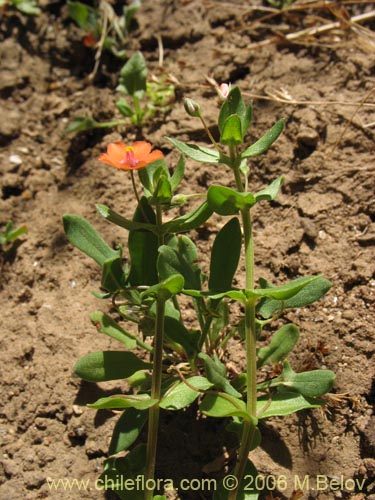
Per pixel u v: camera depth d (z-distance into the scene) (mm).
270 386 105
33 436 118
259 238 131
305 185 134
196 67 157
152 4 168
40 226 143
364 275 122
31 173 151
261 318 121
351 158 134
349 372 114
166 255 101
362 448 109
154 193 103
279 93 144
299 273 126
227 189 97
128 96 157
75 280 134
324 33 155
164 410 116
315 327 119
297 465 109
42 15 171
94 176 146
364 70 145
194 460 112
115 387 120
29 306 133
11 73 164
